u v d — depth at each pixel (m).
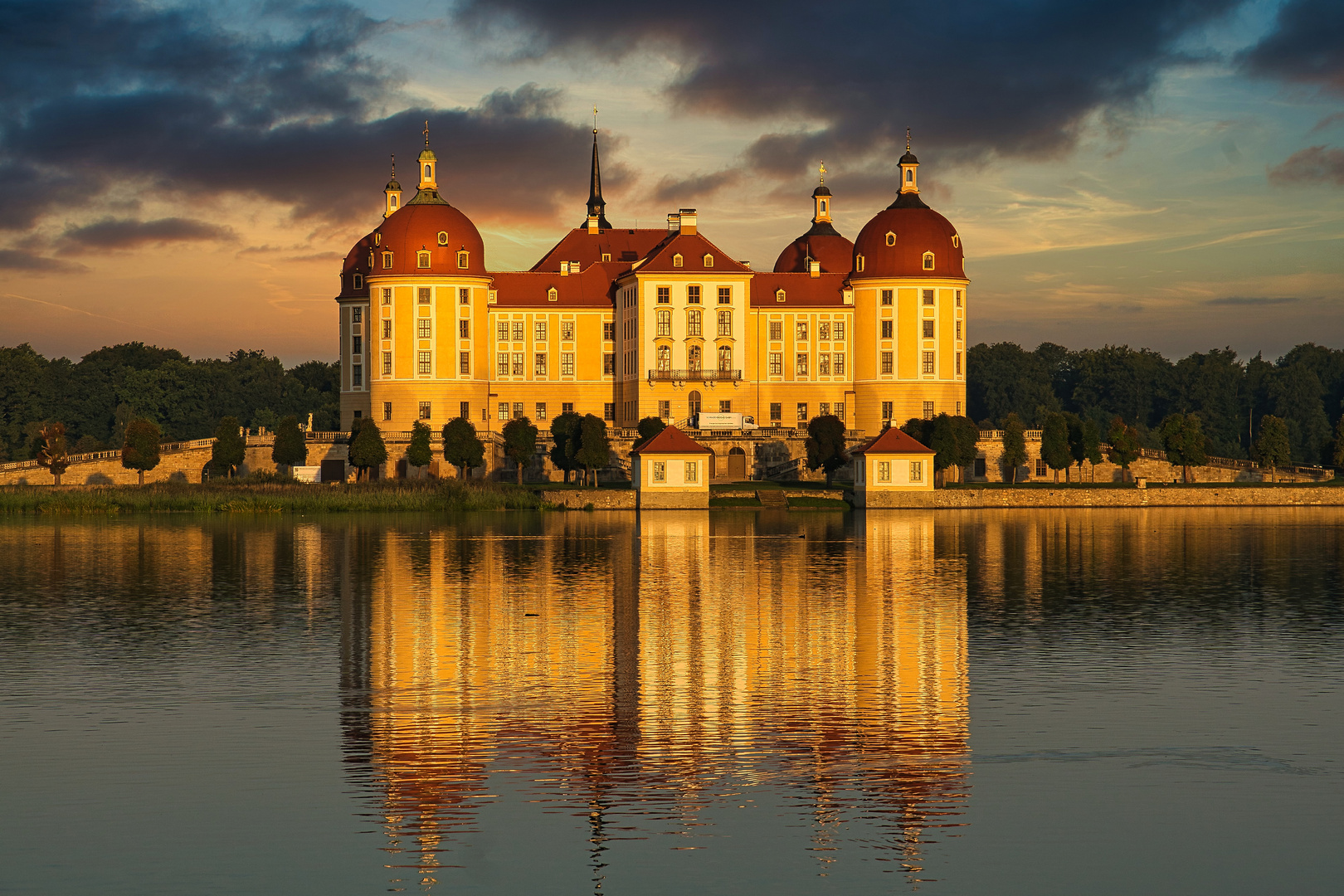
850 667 48.22
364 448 152.00
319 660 49.66
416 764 36.06
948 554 87.31
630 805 32.91
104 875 28.92
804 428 162.12
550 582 72.38
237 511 129.75
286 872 29.06
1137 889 28.30
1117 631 56.03
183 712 41.62
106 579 73.81
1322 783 34.59
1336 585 70.81
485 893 28.05
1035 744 37.91
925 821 31.86
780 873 29.03
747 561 82.94
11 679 46.47
